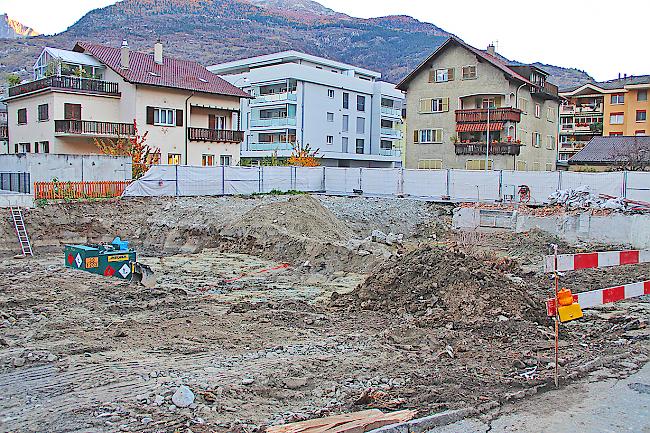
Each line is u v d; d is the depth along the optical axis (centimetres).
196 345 1173
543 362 1027
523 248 2684
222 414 796
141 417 779
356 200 3797
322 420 747
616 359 1033
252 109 7094
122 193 3466
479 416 791
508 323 1286
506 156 5003
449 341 1188
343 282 2050
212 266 2334
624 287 1036
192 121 4909
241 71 8475
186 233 2922
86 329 1312
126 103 4466
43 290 1745
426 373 976
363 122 7688
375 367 1018
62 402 852
